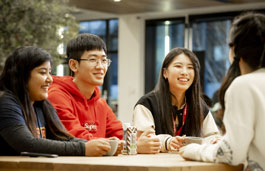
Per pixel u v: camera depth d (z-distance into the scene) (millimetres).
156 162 1851
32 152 2105
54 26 7219
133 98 10461
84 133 2637
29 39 6906
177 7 9297
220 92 1897
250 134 1695
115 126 3098
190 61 2953
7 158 2021
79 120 2840
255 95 1710
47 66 2318
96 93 2979
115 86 11352
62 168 1820
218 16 9500
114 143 2262
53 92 2754
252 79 1737
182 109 3004
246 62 1820
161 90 2961
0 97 2168
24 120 2203
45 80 2303
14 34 6801
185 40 9914
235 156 1718
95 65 2838
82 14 11172
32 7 6961
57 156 2066
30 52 2273
